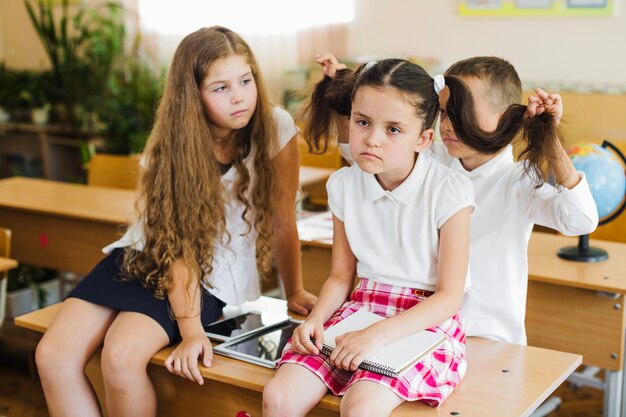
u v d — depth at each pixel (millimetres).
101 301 1914
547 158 1691
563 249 2377
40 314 2084
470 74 1854
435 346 1562
